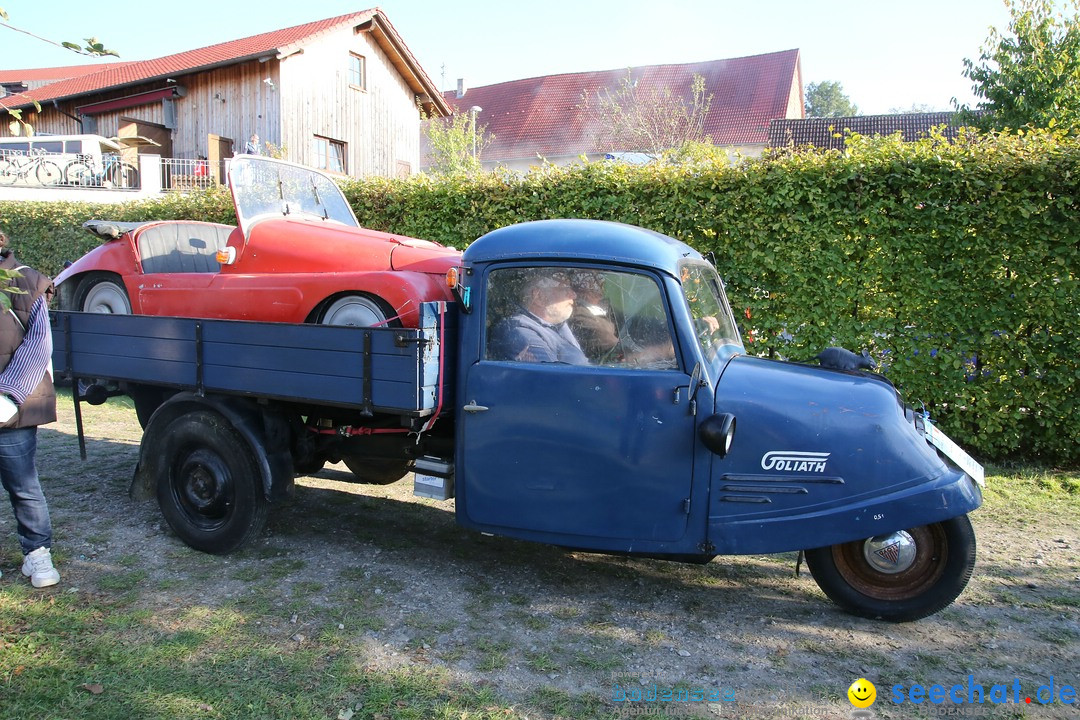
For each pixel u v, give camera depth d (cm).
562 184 779
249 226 505
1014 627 371
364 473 548
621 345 359
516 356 371
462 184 841
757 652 341
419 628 353
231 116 1997
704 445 344
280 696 291
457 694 298
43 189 1577
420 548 459
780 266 684
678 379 349
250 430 414
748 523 350
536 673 317
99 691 288
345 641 336
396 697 294
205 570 412
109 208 1148
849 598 372
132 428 747
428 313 362
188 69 1969
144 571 407
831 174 667
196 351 430
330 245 483
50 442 678
